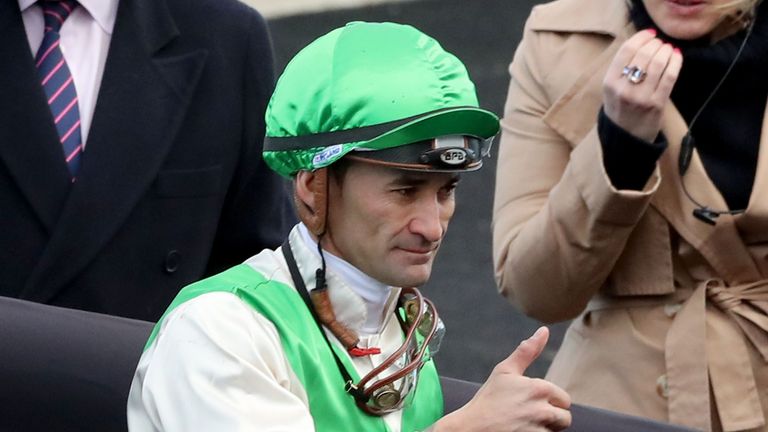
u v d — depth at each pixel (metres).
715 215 11.05
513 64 12.19
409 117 7.66
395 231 7.80
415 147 7.69
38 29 11.48
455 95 7.75
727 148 11.29
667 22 11.14
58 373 9.40
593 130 10.99
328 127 7.75
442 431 7.52
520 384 7.59
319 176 7.87
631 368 11.37
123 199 11.29
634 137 10.77
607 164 10.89
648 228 11.24
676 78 10.73
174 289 11.55
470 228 24.98
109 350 9.41
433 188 7.84
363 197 7.80
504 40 32.34
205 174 11.64
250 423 7.32
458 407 9.56
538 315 11.58
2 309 9.57
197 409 7.36
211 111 11.73
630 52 10.84
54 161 11.23
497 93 29.86
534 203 11.65
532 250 11.32
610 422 9.80
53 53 11.44
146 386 7.53
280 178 12.18
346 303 8.01
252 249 12.06
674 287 11.32
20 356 9.41
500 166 12.00
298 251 8.07
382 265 7.88
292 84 7.92
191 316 7.63
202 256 11.69
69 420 9.38
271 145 8.02
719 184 11.23
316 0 34.56
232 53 11.89
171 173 11.51
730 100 11.31
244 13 12.06
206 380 7.42
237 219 12.03
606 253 11.05
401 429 8.09
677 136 11.16
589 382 11.57
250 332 7.63
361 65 7.75
